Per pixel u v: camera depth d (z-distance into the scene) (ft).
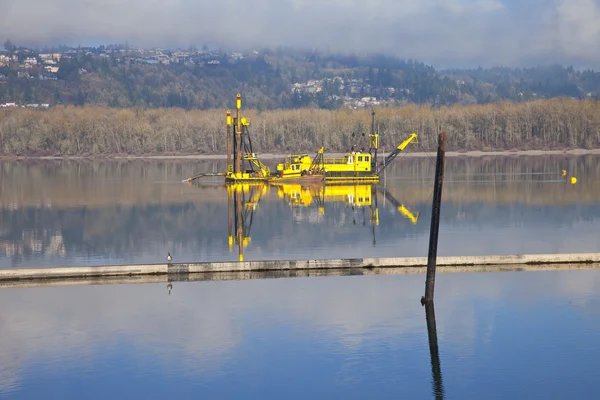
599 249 236.43
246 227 293.84
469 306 165.17
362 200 394.52
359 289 179.83
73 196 426.92
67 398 120.98
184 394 121.90
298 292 177.58
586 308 162.81
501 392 122.11
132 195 433.48
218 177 605.31
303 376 128.16
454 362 133.69
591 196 396.98
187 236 272.10
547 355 136.67
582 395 120.88
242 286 183.62
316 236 269.64
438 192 161.07
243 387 124.26
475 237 262.88
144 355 137.80
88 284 187.52
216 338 146.30
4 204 383.45
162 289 181.68
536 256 202.39
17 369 132.05
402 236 267.18
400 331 149.38
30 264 220.84
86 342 144.77
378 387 124.06
